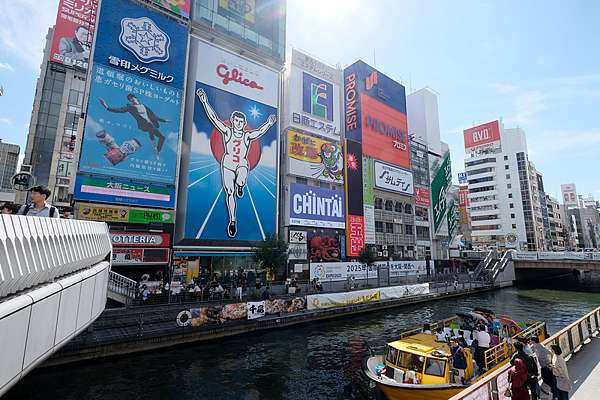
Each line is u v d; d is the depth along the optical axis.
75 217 23.30
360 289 30.64
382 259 45.31
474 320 15.90
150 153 27.14
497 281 47.91
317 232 38.19
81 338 15.59
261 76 36.03
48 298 5.74
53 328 6.01
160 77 28.69
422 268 47.31
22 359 4.80
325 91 43.47
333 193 40.84
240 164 32.66
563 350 10.66
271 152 35.53
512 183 77.94
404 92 55.59
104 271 10.49
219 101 32.22
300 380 14.01
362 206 43.72
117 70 26.48
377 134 48.94
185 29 31.16
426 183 57.53
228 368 15.18
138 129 26.81
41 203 6.61
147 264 25.64
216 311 19.62
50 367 14.02
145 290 21.39
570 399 7.90
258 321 20.94
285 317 22.27
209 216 29.64
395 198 50.44
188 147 29.66
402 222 50.50
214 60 32.62
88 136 24.50
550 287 49.84
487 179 81.38
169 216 27.34
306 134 39.97
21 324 4.75
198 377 14.09
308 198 38.16
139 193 26.14
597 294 42.47
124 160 25.83
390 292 30.95
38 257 5.20
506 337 14.84
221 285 26.34
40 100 36.47
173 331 17.61
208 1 33.75
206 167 30.27
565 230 98.81
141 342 16.53
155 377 13.95
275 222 34.38
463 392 6.09
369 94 49.41
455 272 50.84
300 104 40.25
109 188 24.86
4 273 4.21
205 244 28.89
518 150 78.62
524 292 44.31
